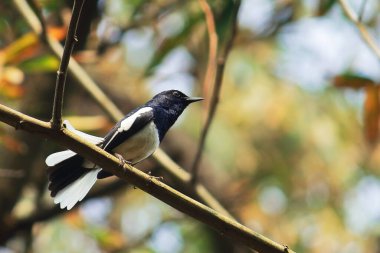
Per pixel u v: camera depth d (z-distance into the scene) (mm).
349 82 8367
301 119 13828
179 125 13430
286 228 14242
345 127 14086
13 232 10656
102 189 11641
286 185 14422
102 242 12062
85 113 12609
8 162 10445
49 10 10148
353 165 14383
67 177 7418
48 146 10750
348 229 14500
